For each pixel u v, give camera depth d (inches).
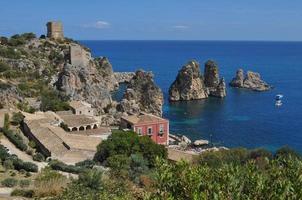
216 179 668.7
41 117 4439.0
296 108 7534.5
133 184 1658.5
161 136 4987.7
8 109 4596.5
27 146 3609.7
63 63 7741.1
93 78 7672.2
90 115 5546.3
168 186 659.4
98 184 1445.6
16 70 6441.9
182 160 711.1
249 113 7116.1
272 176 699.4
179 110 7500.0
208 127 6117.1
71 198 1302.9
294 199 613.0
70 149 3464.6
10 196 1711.4
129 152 3014.3
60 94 6230.3
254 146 5152.6
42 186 1729.8
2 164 2669.8
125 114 6018.7
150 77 7086.6
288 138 5516.7
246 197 627.8
